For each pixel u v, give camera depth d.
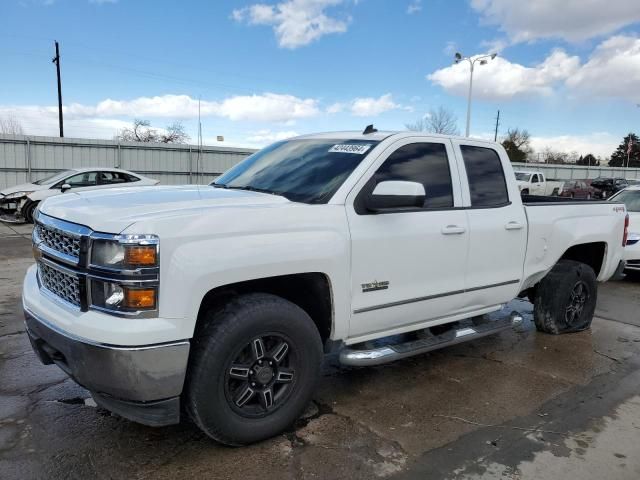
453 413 3.72
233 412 3.01
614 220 5.75
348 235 3.38
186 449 3.12
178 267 2.70
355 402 3.87
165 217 2.74
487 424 3.57
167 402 2.79
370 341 3.98
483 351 5.10
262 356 3.09
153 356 2.65
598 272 5.92
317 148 4.12
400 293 3.73
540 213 4.88
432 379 4.36
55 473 2.84
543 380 4.39
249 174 4.20
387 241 3.58
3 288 6.97
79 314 2.78
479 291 4.34
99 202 3.14
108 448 3.11
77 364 2.75
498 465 3.06
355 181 3.53
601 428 3.56
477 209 4.27
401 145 3.88
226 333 2.89
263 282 3.24
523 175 32.19
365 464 3.03
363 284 3.50
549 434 3.46
